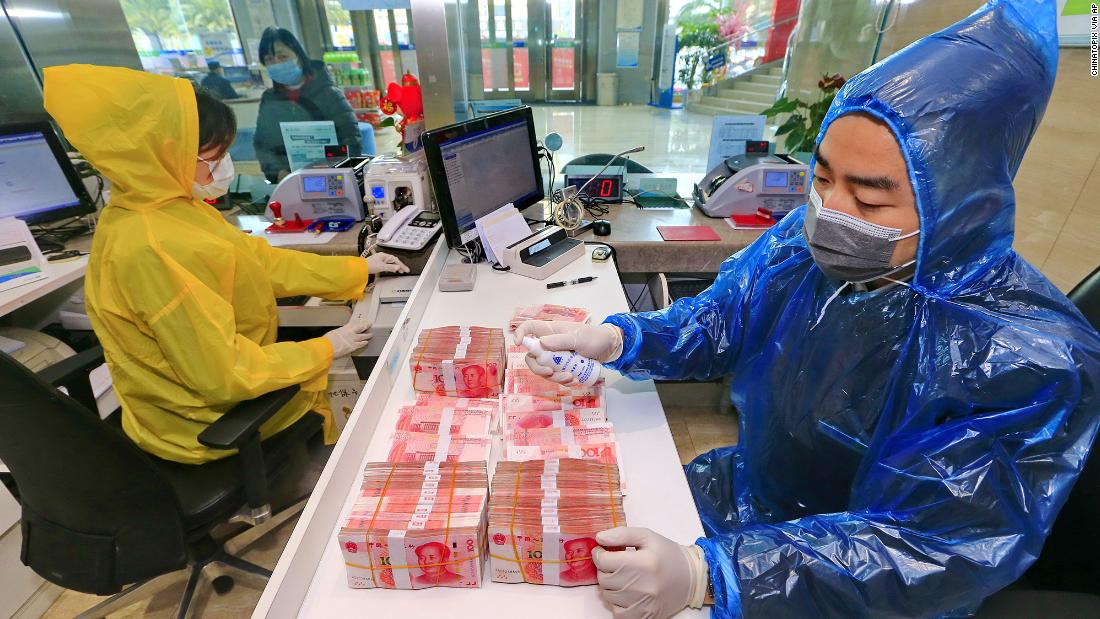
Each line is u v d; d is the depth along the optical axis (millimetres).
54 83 933
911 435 673
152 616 1342
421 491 708
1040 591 669
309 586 669
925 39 625
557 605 651
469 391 965
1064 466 562
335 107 2287
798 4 2156
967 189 591
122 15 2285
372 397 909
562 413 916
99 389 1339
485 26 2314
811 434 809
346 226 1889
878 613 590
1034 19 592
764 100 2373
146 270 978
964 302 658
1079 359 573
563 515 663
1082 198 1423
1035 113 600
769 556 618
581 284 1436
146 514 993
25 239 1551
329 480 736
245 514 1172
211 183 1222
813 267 848
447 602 653
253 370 1070
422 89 1765
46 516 1018
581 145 2430
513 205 1638
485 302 1341
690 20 2311
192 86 1103
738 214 1892
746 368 999
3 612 1299
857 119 614
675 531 734
